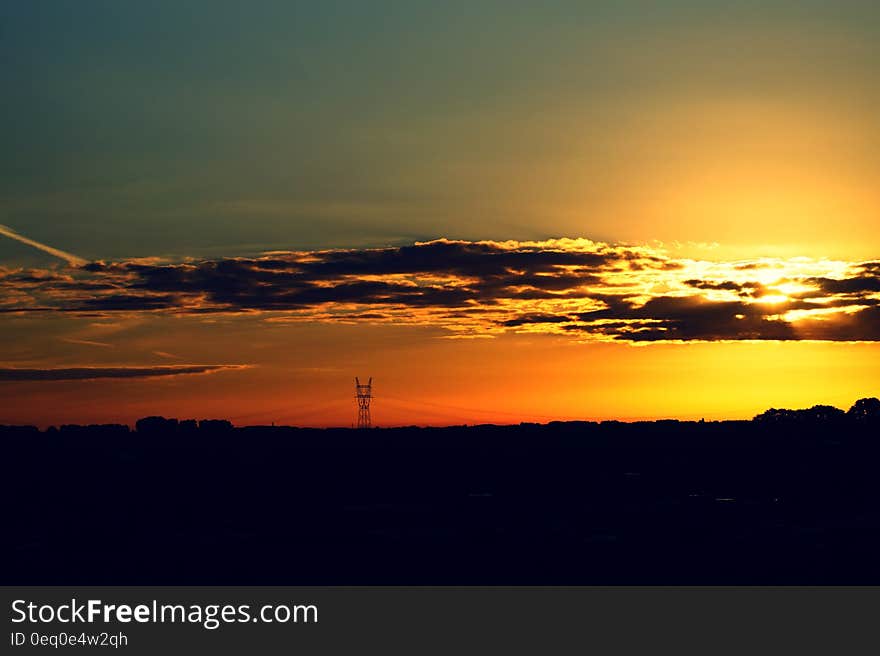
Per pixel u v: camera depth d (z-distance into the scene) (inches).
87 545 7027.6
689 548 6732.3
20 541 7140.8
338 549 6806.1
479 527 7583.7
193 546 6924.2
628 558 6520.7
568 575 6127.0
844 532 7071.9
